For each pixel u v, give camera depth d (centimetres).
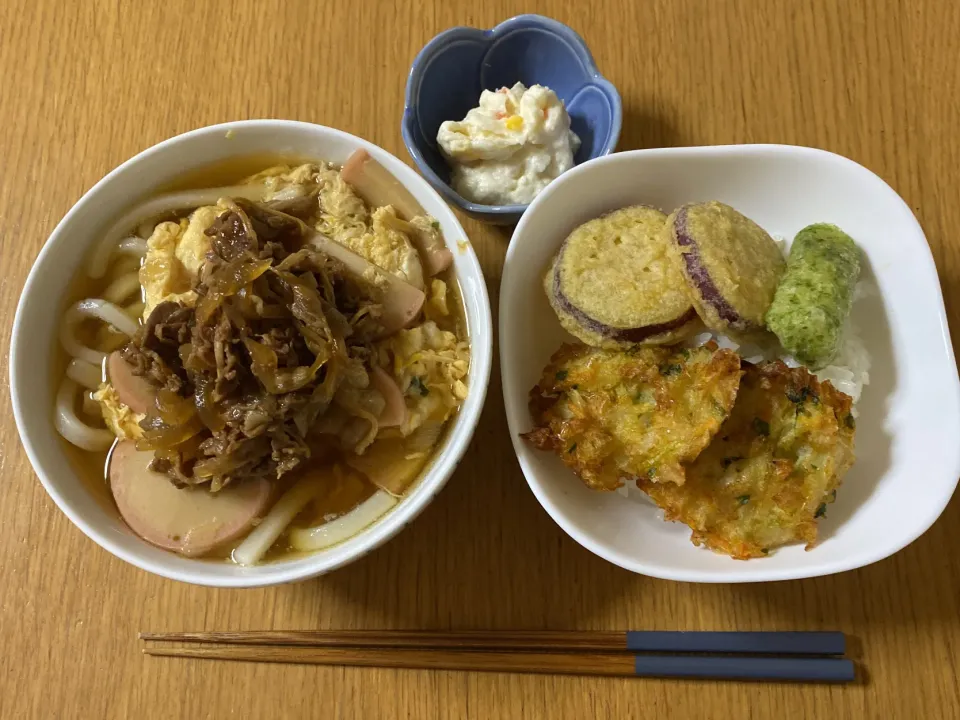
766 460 22
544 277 25
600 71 29
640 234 24
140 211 24
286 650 24
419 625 24
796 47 29
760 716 23
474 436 25
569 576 24
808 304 22
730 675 23
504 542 24
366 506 22
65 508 20
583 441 22
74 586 24
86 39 29
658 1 29
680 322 23
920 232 23
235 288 20
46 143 28
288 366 20
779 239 26
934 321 22
